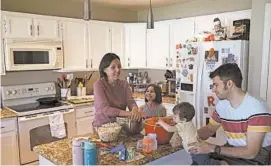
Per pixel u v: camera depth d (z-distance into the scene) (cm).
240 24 307
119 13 455
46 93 370
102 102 199
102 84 206
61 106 336
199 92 309
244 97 144
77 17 401
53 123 324
